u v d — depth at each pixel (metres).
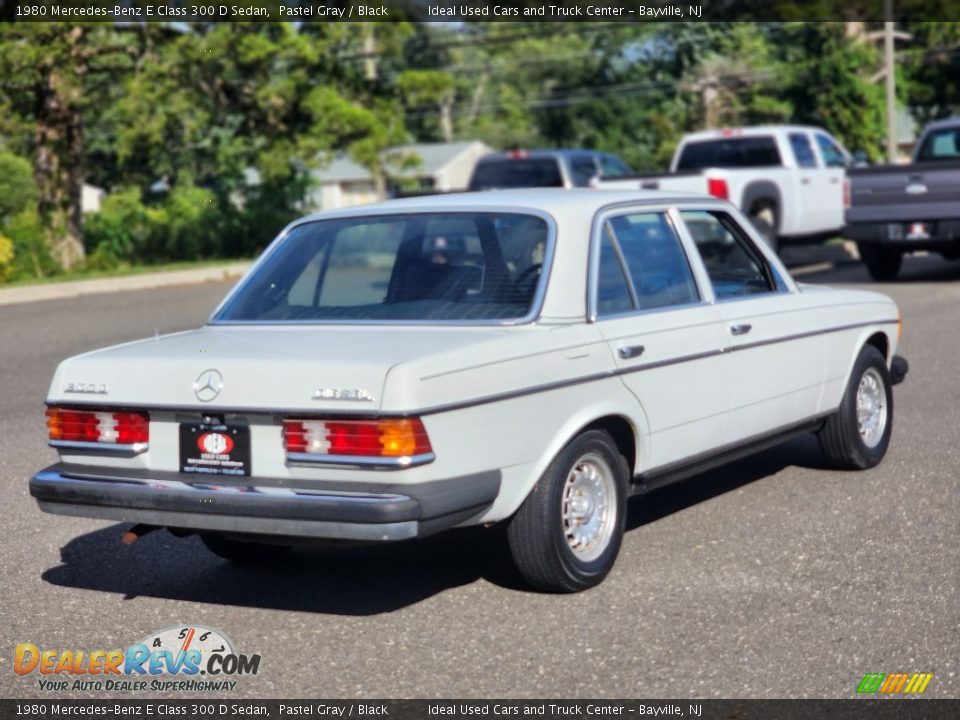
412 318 5.75
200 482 5.25
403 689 4.70
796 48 52.97
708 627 5.23
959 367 11.45
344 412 4.97
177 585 6.07
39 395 11.70
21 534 7.00
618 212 6.20
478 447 5.18
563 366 5.54
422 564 6.27
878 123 51.41
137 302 21.61
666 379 6.10
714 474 7.92
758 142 20.50
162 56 29.86
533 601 5.63
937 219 17.08
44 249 29.34
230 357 5.27
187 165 43.28
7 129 30.78
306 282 6.16
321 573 6.20
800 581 5.77
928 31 52.81
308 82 32.03
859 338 7.71
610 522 5.86
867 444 7.87
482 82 75.12
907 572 5.85
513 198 6.20
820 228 21.22
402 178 40.06
